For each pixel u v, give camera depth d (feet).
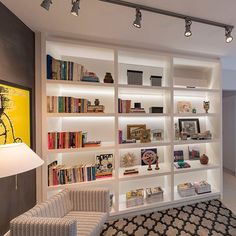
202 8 5.11
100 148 7.42
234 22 5.88
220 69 9.34
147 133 8.41
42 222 4.15
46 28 6.44
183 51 8.51
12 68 5.45
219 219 7.54
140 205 8.00
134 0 4.75
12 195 5.45
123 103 7.95
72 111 7.22
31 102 6.50
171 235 6.55
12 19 5.45
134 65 9.25
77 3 4.39
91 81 7.51
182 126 9.89
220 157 9.38
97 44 7.36
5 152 4.09
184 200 8.66
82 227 4.99
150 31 6.56
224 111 14.85
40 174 6.95
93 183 7.32
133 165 8.89
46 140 6.88
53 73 7.02
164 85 9.24
